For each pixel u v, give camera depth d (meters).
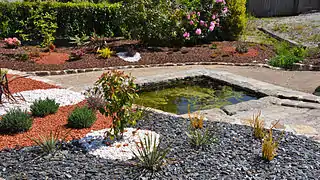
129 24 11.18
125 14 11.09
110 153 3.70
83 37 11.16
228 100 6.73
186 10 11.93
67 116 4.91
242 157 3.59
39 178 3.11
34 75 8.32
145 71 9.09
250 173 3.25
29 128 4.37
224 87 7.66
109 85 3.98
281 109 5.80
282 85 7.74
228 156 3.61
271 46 11.55
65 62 9.36
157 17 11.03
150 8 11.11
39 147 3.79
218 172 3.25
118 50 10.59
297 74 8.79
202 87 7.74
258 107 5.89
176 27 11.38
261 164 3.44
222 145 3.90
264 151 3.53
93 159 3.56
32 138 4.06
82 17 12.72
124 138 4.11
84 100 5.82
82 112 4.56
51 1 13.17
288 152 3.74
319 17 15.78
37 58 9.45
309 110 5.73
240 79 7.93
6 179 3.07
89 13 12.77
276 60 9.82
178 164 3.41
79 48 10.73
